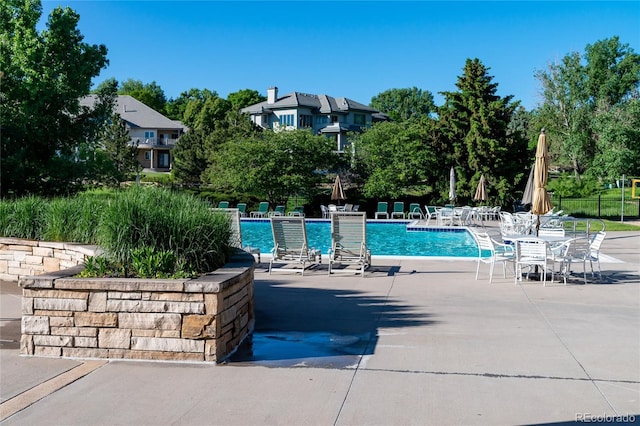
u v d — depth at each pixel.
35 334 5.32
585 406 4.11
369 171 32.22
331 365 5.06
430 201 33.31
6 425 3.80
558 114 47.81
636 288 9.06
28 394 4.36
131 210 6.07
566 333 6.19
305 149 30.50
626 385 4.54
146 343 5.17
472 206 32.59
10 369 4.95
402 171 30.30
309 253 10.94
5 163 19.80
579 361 5.17
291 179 29.58
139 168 44.62
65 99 21.45
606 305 7.72
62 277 5.46
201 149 43.72
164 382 4.62
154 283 5.12
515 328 6.42
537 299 8.15
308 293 8.61
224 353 5.30
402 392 4.39
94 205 9.41
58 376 4.77
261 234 23.12
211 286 5.05
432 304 7.79
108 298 5.20
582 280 9.81
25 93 20.75
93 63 21.94
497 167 32.06
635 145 32.09
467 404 4.14
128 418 3.92
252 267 6.37
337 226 10.59
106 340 5.22
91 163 22.30
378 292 8.70
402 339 5.94
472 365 5.05
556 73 47.44
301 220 10.49
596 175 39.62
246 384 4.57
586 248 9.67
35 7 20.86
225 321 5.32
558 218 16.58
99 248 6.84
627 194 38.25
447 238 21.11
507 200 31.98
